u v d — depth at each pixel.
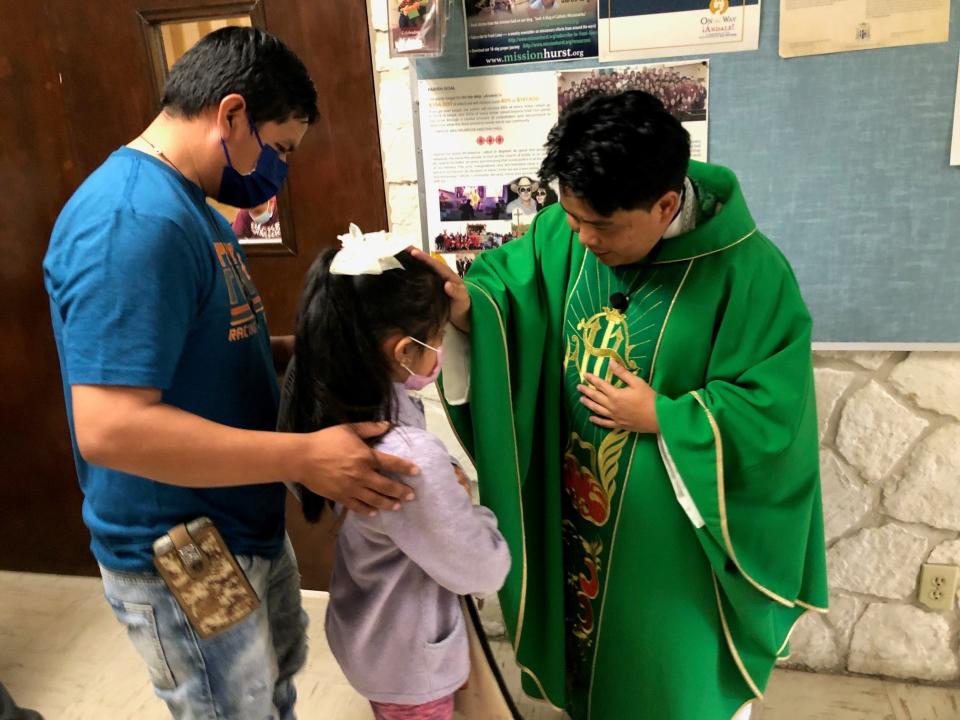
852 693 1.75
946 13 1.34
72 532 2.26
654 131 0.97
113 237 0.87
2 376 2.09
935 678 1.75
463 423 1.36
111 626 2.08
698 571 1.26
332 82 1.64
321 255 1.00
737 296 1.15
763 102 1.45
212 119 0.98
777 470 1.20
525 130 1.56
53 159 1.85
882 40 1.37
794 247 1.52
